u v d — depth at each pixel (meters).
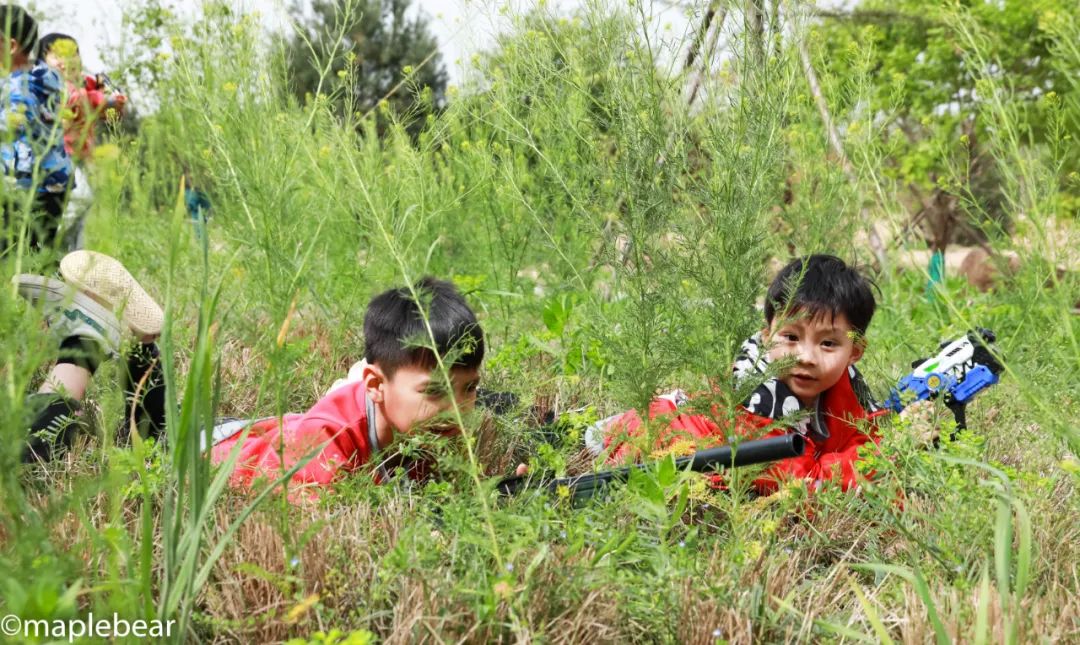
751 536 2.86
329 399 3.28
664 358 3.08
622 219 3.14
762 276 3.07
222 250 4.86
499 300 5.41
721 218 2.97
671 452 2.69
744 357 3.43
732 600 2.44
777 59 3.01
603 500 2.93
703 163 3.24
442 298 3.10
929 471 3.00
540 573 2.37
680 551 2.53
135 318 3.39
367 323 3.14
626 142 3.05
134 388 3.52
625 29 3.00
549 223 4.95
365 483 2.91
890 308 5.74
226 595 2.34
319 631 2.19
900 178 10.66
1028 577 2.58
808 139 4.54
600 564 2.47
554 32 3.73
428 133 5.07
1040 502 3.01
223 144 3.56
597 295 4.95
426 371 2.98
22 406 1.87
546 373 4.52
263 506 2.55
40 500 2.65
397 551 2.29
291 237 3.53
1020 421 3.93
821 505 3.16
